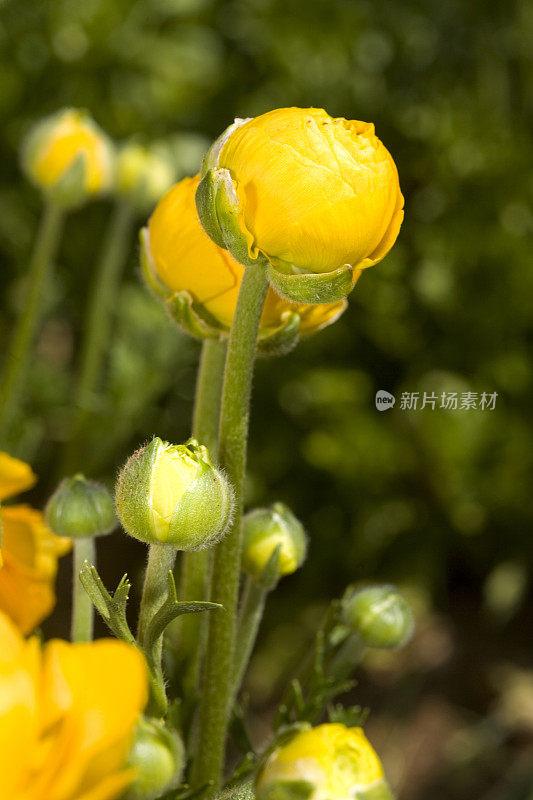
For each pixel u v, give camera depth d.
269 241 0.62
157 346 1.19
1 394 0.92
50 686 0.57
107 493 0.68
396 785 1.17
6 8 1.33
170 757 0.60
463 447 1.33
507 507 1.38
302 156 0.61
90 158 0.94
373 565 1.40
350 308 1.41
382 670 1.36
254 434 1.42
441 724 1.28
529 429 1.35
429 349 1.40
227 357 0.64
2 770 0.57
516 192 1.46
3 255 1.45
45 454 1.31
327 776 0.61
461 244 1.42
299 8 1.46
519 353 1.39
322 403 1.39
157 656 0.63
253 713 1.28
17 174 1.42
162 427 1.39
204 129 1.49
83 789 0.57
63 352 1.56
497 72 1.57
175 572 1.07
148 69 1.39
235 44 1.50
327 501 1.42
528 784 1.13
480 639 1.41
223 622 0.65
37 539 0.68
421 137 1.46
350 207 0.61
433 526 1.41
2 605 0.67
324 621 0.70
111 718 0.57
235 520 0.65
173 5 1.35
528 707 1.28
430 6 1.54
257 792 0.62
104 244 1.47
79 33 1.35
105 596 0.63
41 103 1.40
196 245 0.65
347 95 1.47
